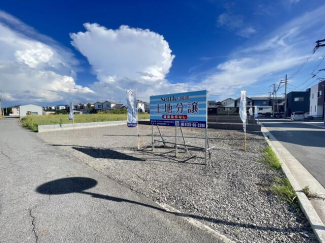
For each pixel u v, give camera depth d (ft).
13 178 10.80
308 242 5.35
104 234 5.80
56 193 8.80
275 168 12.14
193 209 7.29
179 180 10.37
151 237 5.65
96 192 8.91
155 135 30.35
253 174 11.09
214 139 25.26
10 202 7.90
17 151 18.22
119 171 12.10
